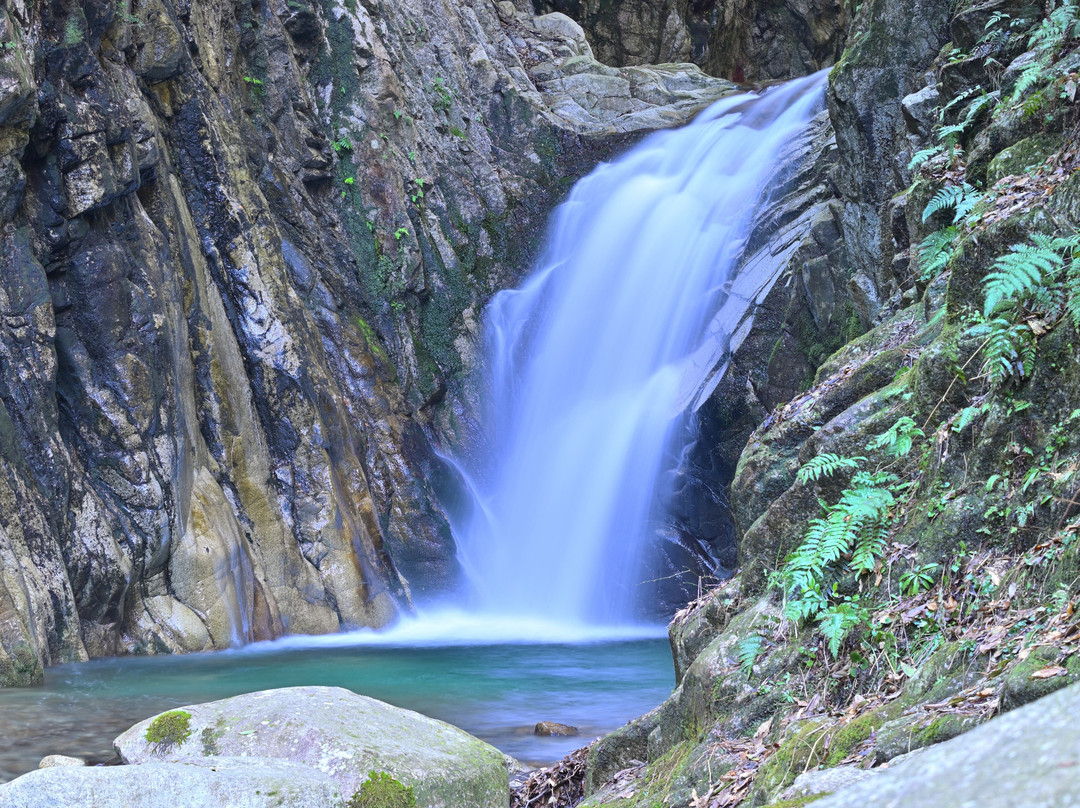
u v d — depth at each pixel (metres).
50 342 12.65
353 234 20.70
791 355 17.59
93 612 12.70
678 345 19.89
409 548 18.38
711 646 5.56
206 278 16.11
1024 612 3.85
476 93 24.83
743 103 24.58
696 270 20.33
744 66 35.19
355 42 21.50
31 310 12.46
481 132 24.30
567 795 6.80
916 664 4.32
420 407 20.38
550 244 23.41
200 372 15.46
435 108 23.58
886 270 10.15
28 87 11.93
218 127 17.06
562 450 20.53
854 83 12.30
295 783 3.23
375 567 16.83
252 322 16.44
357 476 17.25
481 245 22.88
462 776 3.92
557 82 26.78
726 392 18.30
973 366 5.07
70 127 13.12
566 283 22.33
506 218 23.36
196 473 14.80
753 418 18.00
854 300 12.66
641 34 31.62
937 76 10.71
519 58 26.98
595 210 22.91
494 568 20.08
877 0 12.30
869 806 0.80
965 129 8.12
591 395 20.80
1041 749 0.75
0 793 2.68
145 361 13.82
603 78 26.91
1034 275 4.30
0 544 11.12
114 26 14.80
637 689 11.55
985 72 8.49
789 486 6.61
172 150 16.23
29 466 12.15
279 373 16.45
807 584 5.00
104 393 13.35
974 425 4.80
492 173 23.59
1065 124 6.28
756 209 20.08
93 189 13.35
